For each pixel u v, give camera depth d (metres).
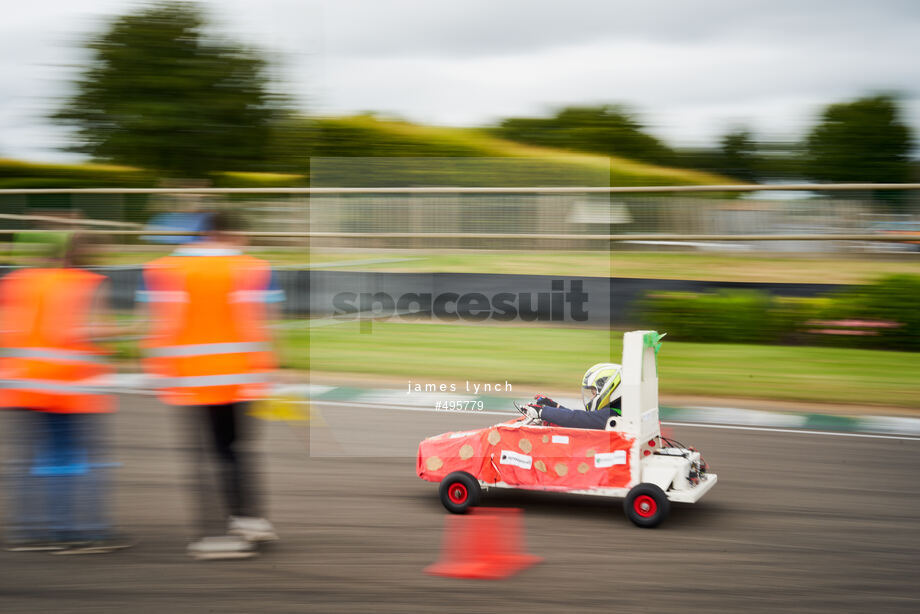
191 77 22.05
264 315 4.84
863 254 14.09
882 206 13.92
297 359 11.33
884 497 6.12
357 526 5.45
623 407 5.52
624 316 13.10
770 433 8.11
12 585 4.46
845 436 7.98
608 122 34.41
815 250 14.41
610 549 5.01
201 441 4.93
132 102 22.16
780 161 37.16
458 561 4.82
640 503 5.43
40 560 4.81
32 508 5.13
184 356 4.69
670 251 15.12
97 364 5.14
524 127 33.00
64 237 5.13
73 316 5.02
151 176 23.30
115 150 22.78
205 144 22.20
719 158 37.34
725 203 14.91
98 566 4.72
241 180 22.28
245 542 4.88
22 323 5.00
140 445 7.43
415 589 4.41
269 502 5.95
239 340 4.75
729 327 12.53
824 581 4.53
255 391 4.79
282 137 22.59
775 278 14.36
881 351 11.86
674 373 10.63
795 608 4.17
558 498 6.11
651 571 4.66
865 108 36.66
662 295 12.88
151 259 16.17
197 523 5.46
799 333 12.41
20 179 26.53
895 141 36.53
